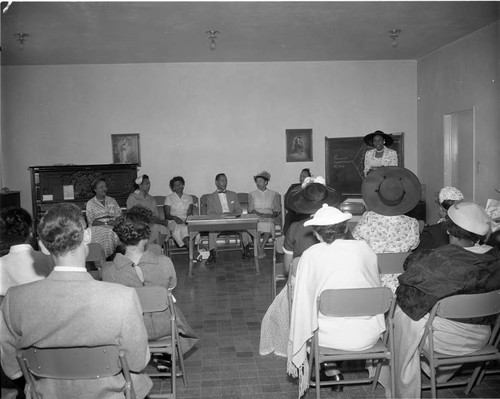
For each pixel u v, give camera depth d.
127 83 10.20
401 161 10.70
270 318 4.40
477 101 8.45
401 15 7.21
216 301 6.14
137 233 3.47
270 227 8.68
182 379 3.96
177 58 9.82
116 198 9.01
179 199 9.19
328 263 3.28
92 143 10.19
